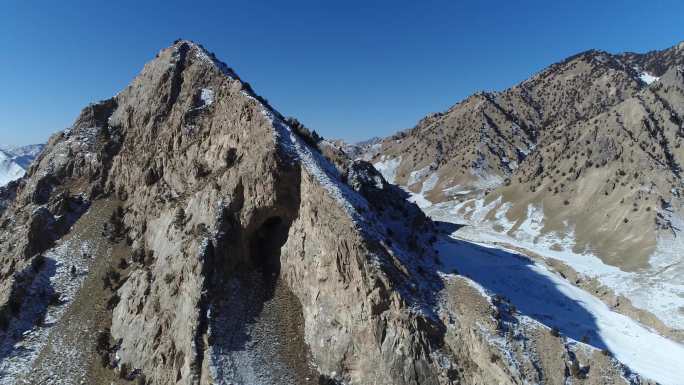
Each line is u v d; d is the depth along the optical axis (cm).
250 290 5094
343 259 4684
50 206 7188
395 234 5994
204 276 4825
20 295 5819
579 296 6894
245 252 5291
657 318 6612
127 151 7531
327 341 4578
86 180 7769
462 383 4181
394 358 4244
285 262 5281
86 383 4809
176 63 7725
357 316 4488
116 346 5100
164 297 5009
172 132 6838
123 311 5303
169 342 4691
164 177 6650
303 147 5766
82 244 6600
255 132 5688
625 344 5494
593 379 4362
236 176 5469
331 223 4888
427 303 4631
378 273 4491
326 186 5166
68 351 5191
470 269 6762
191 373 4316
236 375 4303
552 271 7838
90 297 5806
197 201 5659
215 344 4469
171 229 5628
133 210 6769
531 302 6216
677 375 4838
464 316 4575
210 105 6794
